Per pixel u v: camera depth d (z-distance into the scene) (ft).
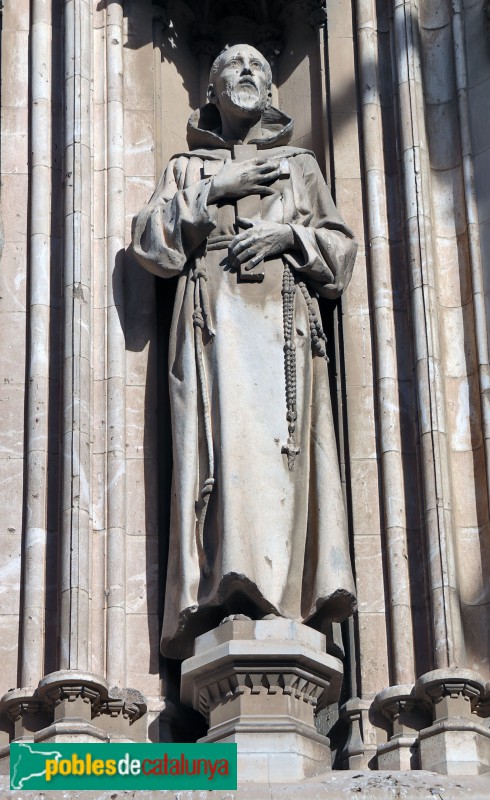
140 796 24.94
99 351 29.78
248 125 30.94
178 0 33.06
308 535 28.19
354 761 27.71
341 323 30.12
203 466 28.25
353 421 29.53
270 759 26.43
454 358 29.81
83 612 27.81
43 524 28.66
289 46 33.17
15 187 31.01
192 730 28.50
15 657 28.14
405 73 31.14
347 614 27.89
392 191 30.83
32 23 31.96
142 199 30.96
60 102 31.42
